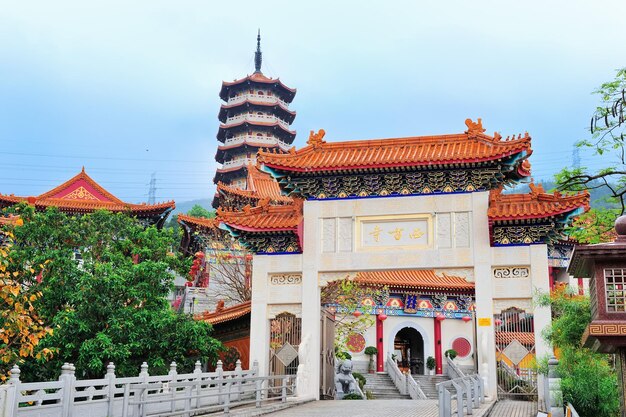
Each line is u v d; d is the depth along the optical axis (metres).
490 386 27.70
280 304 31.14
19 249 31.66
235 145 91.94
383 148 31.75
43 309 29.47
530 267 28.45
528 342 33.78
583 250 13.51
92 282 29.45
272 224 30.84
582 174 29.25
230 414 23.47
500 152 28.28
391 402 29.48
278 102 94.62
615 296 13.35
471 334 52.81
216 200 73.56
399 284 51.03
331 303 48.19
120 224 36.75
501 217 28.34
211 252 56.91
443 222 29.62
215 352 32.47
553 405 21.64
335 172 30.52
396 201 30.30
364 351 51.00
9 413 17.28
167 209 61.25
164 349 30.58
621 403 13.55
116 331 29.14
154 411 22.95
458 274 29.25
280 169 30.81
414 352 57.03
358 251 30.30
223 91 96.62
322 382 32.06
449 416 17.56
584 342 14.84
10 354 22.06
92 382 20.44
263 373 30.48
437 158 28.94
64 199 61.47
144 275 31.08
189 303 53.75
